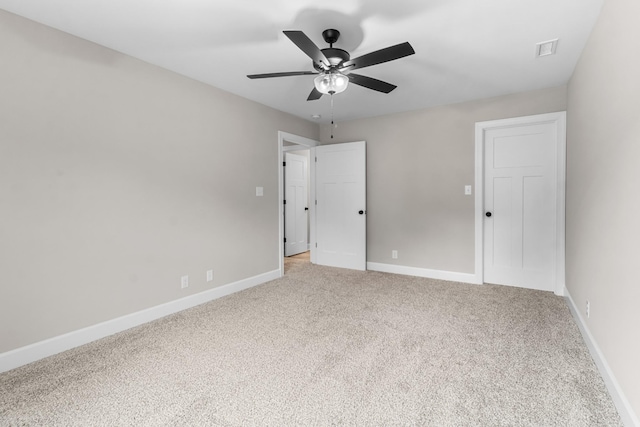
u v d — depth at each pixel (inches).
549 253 134.2
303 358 80.9
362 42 91.9
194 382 70.9
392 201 168.2
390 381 70.6
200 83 120.6
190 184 117.6
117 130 96.3
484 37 88.7
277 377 72.6
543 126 133.3
